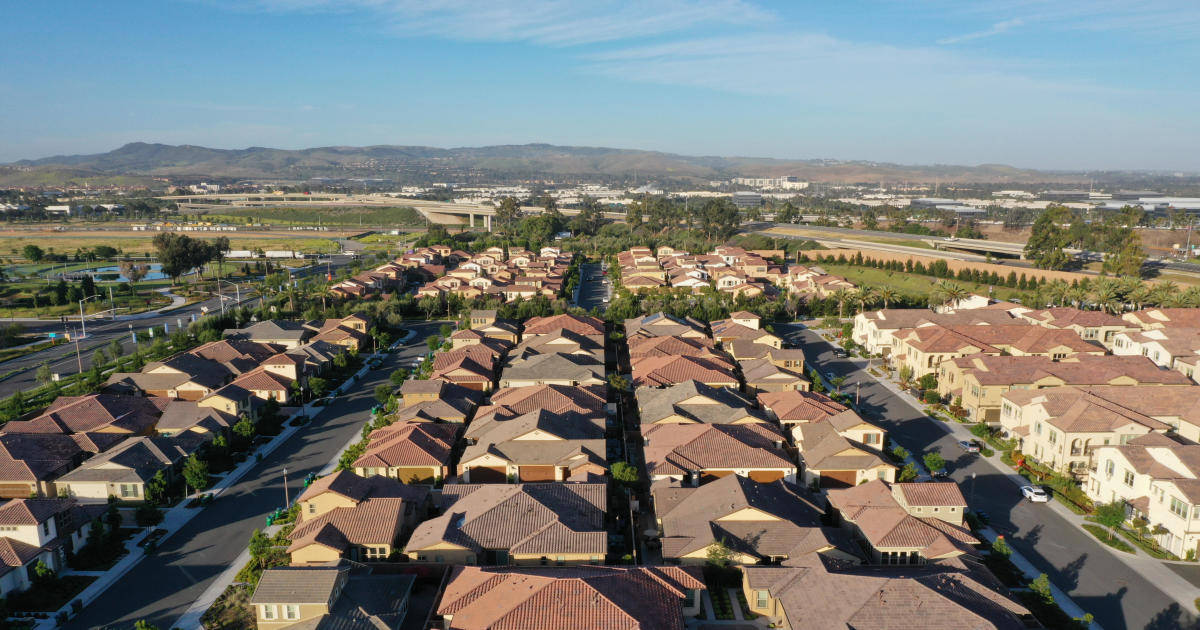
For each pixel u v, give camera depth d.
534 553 58.00
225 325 147.12
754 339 123.56
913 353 113.81
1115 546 63.78
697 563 58.44
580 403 91.19
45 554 58.41
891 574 51.72
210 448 83.38
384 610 51.22
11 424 85.50
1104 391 85.06
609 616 47.00
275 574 52.06
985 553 61.91
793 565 55.31
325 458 83.56
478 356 113.19
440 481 76.44
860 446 79.38
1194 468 64.06
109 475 72.69
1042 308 147.00
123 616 54.22
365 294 180.25
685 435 78.81
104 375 111.50
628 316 151.62
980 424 90.00
